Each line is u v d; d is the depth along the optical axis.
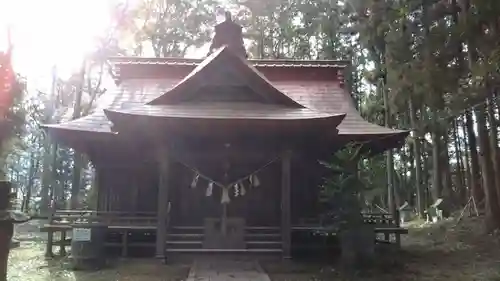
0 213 6.78
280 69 19.55
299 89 18.69
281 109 13.76
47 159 29.08
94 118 15.76
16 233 23.31
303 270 12.06
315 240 14.80
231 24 16.42
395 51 15.87
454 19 14.87
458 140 29.34
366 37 19.41
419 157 25.39
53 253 15.15
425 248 15.20
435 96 14.31
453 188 30.48
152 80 18.72
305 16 29.45
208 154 14.40
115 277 11.16
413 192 33.72
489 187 16.00
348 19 25.14
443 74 13.71
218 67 14.13
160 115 12.51
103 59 26.09
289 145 13.58
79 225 12.89
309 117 12.70
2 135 7.38
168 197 13.80
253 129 12.98
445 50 14.05
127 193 15.60
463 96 13.36
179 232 14.81
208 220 13.75
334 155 13.14
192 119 12.47
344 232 12.20
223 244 13.45
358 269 11.84
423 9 15.19
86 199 26.94
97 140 14.85
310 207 15.38
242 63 14.08
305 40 32.88
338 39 29.20
